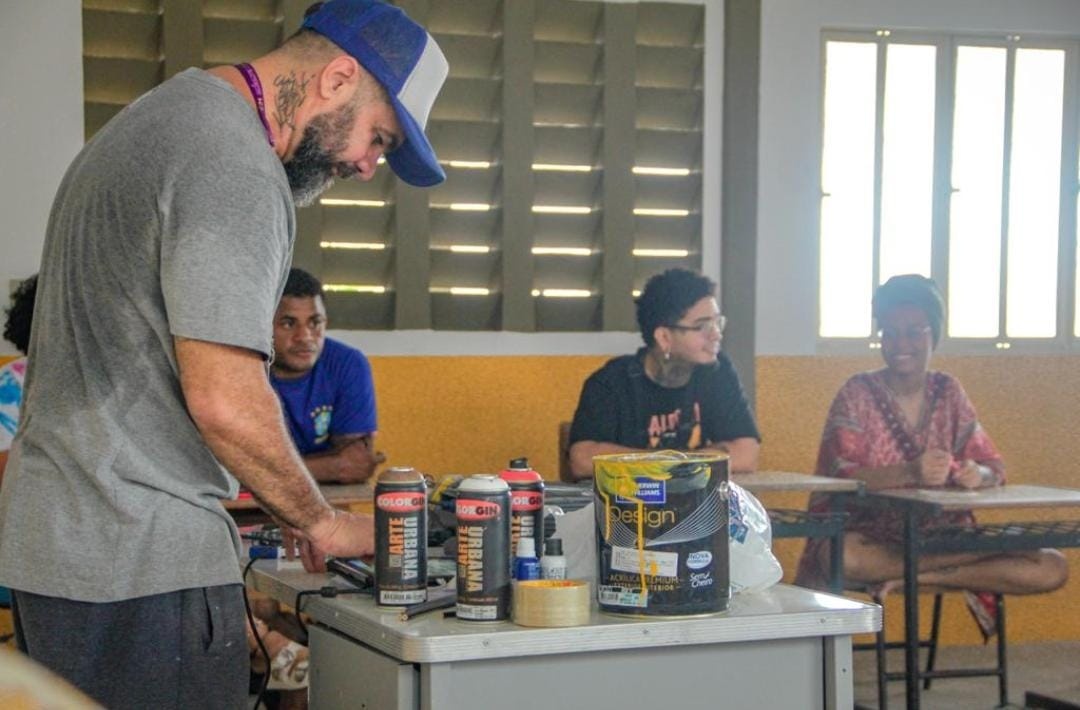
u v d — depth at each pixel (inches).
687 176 206.2
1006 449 218.8
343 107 76.8
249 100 74.5
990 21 218.4
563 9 200.5
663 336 171.3
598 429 172.4
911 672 158.9
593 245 203.3
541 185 200.5
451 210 198.4
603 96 201.8
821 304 215.9
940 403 185.3
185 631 71.4
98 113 186.1
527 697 71.5
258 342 69.1
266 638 133.2
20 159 183.5
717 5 207.2
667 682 74.0
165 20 186.2
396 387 197.2
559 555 79.7
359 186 194.9
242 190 69.6
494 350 201.2
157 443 71.1
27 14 183.6
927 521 180.7
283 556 102.2
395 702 71.3
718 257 207.8
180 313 67.9
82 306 70.9
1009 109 221.6
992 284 221.9
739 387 177.6
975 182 221.1
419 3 195.2
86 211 71.2
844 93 215.8
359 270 195.8
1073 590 221.9
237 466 70.9
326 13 77.8
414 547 78.9
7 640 160.6
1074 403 221.6
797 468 209.9
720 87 207.5
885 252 217.9
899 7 214.5
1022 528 163.9
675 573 73.8
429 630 71.1
